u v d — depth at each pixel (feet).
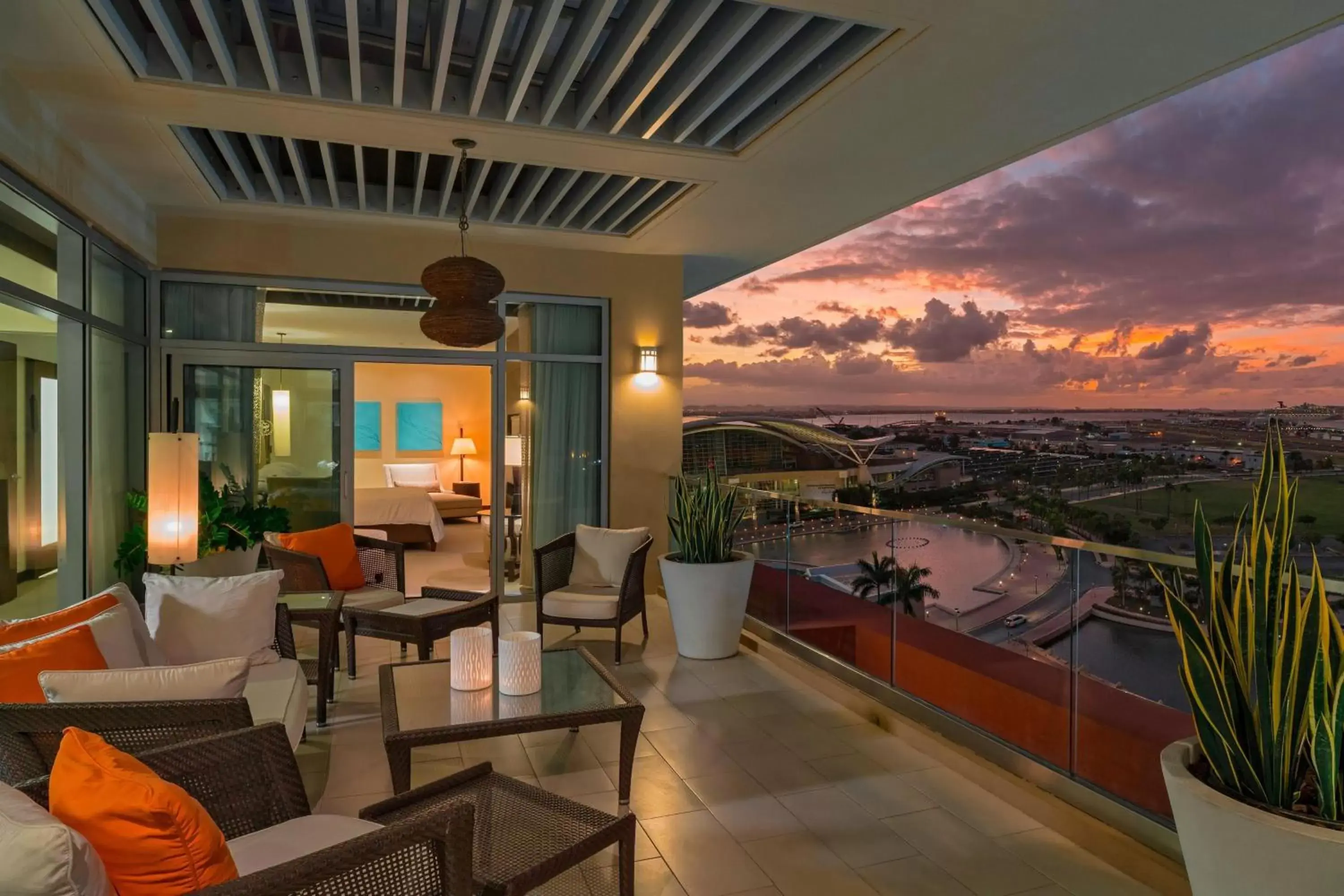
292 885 4.12
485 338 14.76
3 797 3.99
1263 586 5.40
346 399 19.88
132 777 4.30
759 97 11.98
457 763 10.69
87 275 14.40
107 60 10.57
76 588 14.34
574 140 13.38
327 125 12.78
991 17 9.52
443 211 17.61
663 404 22.15
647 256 21.95
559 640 17.10
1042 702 9.48
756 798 9.68
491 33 10.02
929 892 7.71
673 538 22.20
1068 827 8.73
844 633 13.55
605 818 6.65
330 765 10.66
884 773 10.41
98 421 15.34
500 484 21.12
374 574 16.14
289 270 19.03
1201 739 5.76
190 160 14.51
